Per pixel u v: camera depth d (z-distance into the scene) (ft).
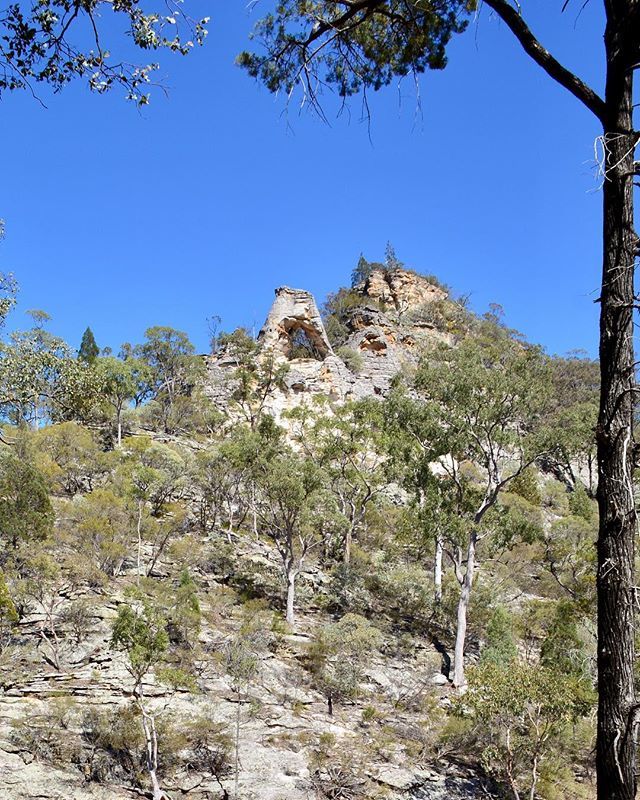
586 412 89.51
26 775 43.37
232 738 52.75
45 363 46.83
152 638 50.06
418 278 300.81
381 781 52.34
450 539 90.48
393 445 97.30
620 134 15.07
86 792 43.73
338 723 61.00
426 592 103.04
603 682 13.79
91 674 57.47
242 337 200.23
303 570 104.78
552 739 56.80
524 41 16.14
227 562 97.35
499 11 16.12
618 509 14.16
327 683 65.87
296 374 192.03
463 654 84.07
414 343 248.73
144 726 46.52
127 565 86.38
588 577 89.92
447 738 59.11
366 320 254.06
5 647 60.08
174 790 46.83
